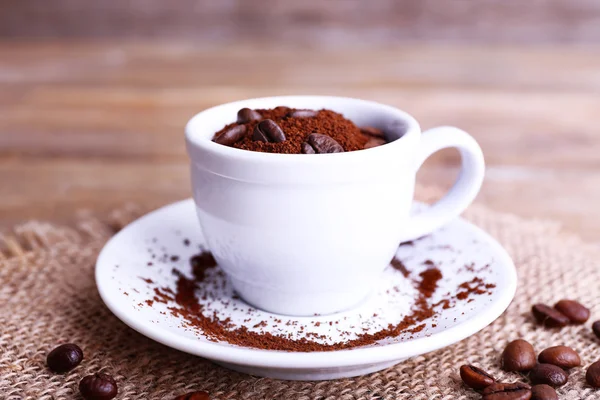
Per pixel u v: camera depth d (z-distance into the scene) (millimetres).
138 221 414
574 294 410
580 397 348
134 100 823
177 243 411
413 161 359
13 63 985
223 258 366
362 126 390
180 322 355
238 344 343
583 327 389
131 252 394
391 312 370
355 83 891
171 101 818
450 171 619
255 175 339
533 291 412
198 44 1120
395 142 348
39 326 383
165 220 421
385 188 348
